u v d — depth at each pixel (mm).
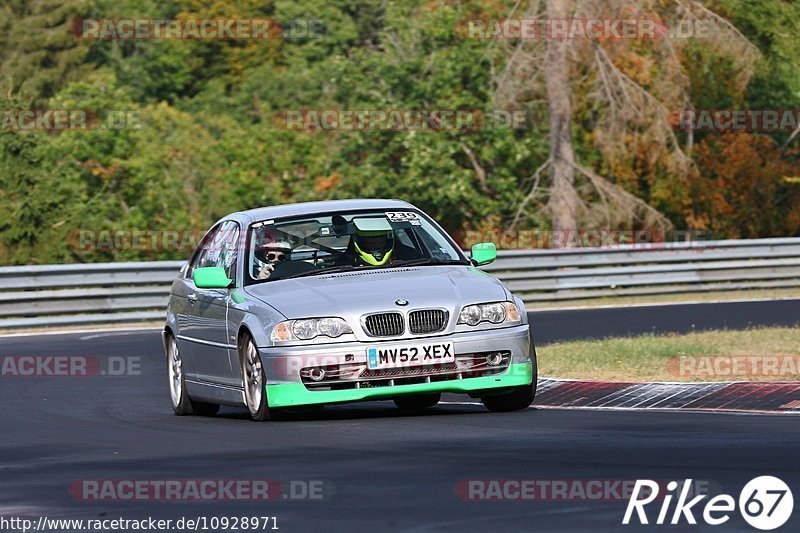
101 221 119000
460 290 29891
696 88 120062
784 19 122438
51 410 36844
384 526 18125
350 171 117625
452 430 27281
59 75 169875
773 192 121250
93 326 68375
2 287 67188
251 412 30391
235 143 127938
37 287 68312
